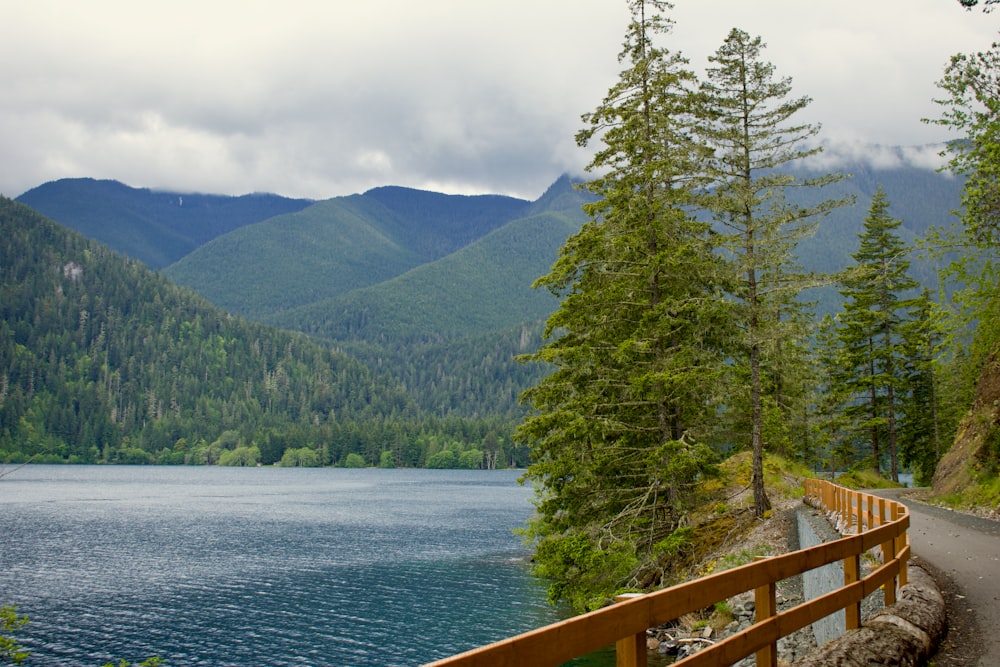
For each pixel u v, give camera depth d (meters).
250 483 144.75
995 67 20.48
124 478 156.62
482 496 112.44
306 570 44.88
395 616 32.88
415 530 66.81
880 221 49.31
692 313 23.03
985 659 8.48
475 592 38.12
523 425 23.53
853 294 49.81
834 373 50.97
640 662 4.57
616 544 22.20
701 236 24.47
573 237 23.66
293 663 26.42
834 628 12.48
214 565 46.66
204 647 28.20
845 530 18.41
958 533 19.25
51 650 27.50
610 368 23.67
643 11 23.73
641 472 23.89
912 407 52.34
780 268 26.12
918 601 9.74
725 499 29.28
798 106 24.81
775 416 34.16
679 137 23.72
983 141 20.95
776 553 21.72
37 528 65.12
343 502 99.06
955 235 23.31
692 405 23.45
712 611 21.30
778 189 24.97
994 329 25.28
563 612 33.41
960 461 30.34
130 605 35.09
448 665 3.20
